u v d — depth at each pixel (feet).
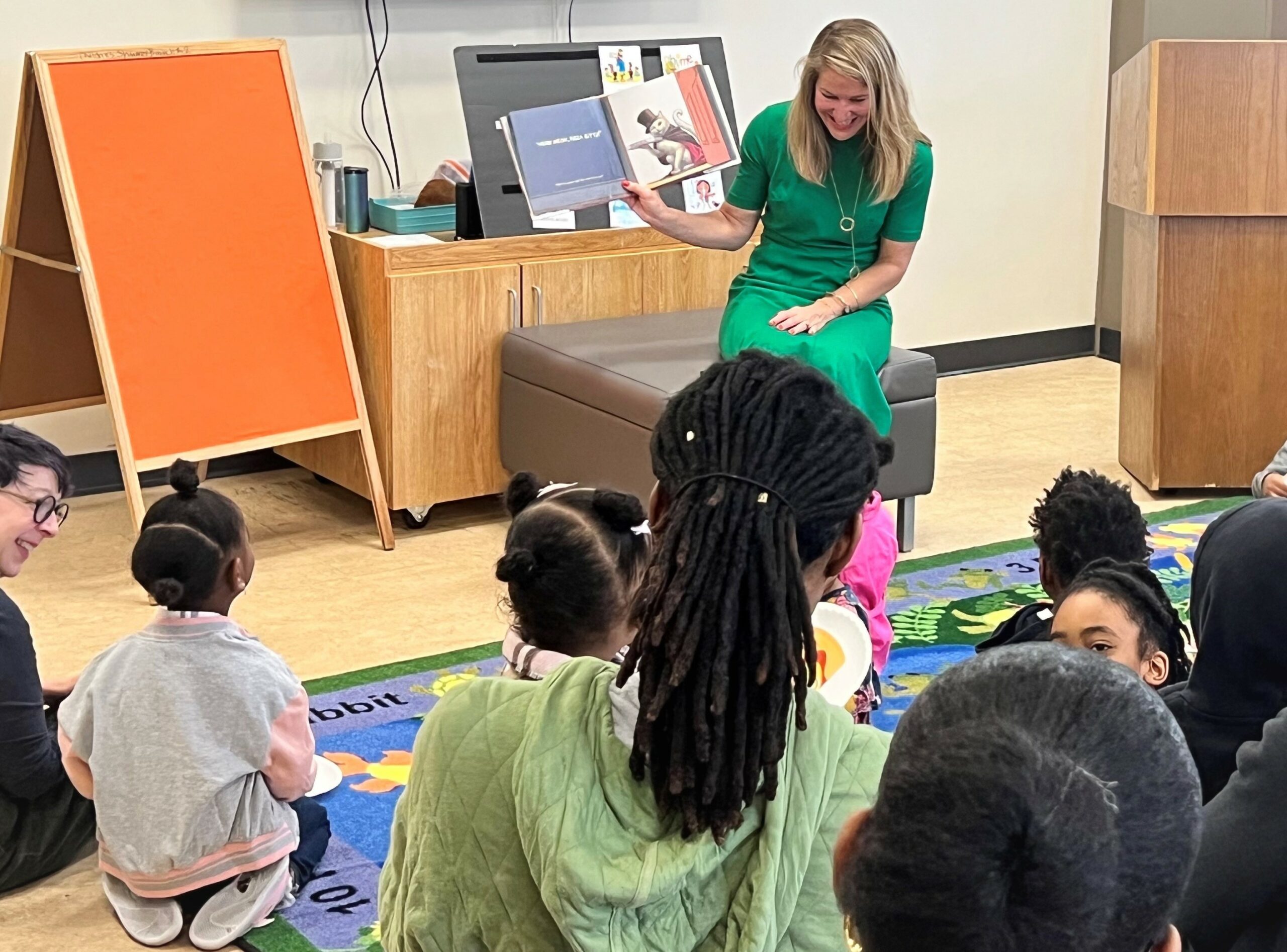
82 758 7.38
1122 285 15.30
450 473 13.30
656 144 12.60
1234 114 13.29
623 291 13.83
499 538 13.12
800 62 12.06
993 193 18.78
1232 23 17.76
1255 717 5.02
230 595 7.41
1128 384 14.71
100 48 11.87
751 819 3.44
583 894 3.31
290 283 12.54
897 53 17.67
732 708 3.32
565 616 5.00
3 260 12.30
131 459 11.81
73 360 12.90
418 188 14.73
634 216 14.06
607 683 3.57
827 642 6.34
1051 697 2.49
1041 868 2.32
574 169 12.48
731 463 3.35
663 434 3.48
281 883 7.49
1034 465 15.14
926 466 12.53
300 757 7.38
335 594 11.77
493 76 13.50
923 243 18.42
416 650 10.71
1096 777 2.41
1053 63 18.80
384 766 8.99
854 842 2.56
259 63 12.45
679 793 3.34
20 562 7.89
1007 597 11.63
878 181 11.93
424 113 15.05
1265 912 4.17
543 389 12.78
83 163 11.70
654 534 3.59
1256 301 13.70
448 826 3.64
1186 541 12.86
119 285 11.82
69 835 7.88
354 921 7.48
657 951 3.43
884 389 12.21
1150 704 2.51
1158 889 2.40
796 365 3.49
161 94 12.00
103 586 11.91
